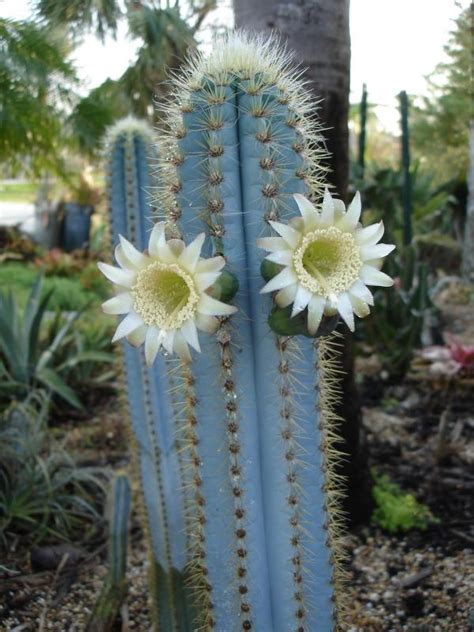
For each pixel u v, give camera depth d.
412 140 10.65
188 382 1.39
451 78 7.98
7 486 2.80
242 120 1.33
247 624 1.43
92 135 3.60
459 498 2.90
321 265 1.24
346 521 2.73
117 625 2.24
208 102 1.31
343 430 2.62
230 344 1.34
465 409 3.83
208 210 1.34
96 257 8.98
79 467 3.42
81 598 2.39
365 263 1.22
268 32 2.24
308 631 1.49
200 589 1.71
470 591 2.27
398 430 3.64
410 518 2.69
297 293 1.17
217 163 1.31
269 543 1.44
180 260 1.19
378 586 2.35
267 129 1.31
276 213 1.33
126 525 2.25
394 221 6.41
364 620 2.16
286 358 1.36
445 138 10.20
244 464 1.38
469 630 2.08
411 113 10.10
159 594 2.14
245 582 1.42
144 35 3.01
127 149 2.46
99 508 3.03
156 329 1.21
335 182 2.45
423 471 3.16
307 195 1.37
